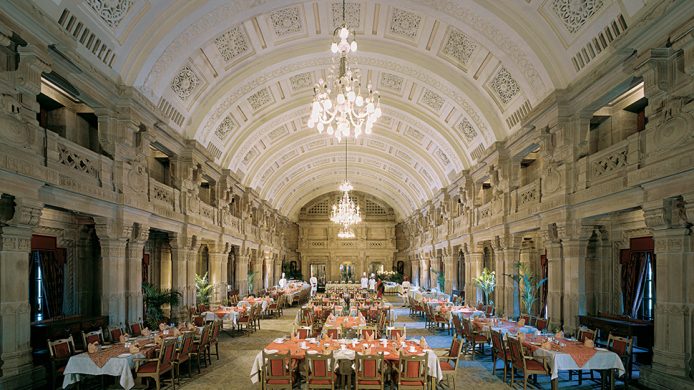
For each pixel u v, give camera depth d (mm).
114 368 7512
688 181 6719
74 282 11945
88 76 8852
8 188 6766
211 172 17047
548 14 9844
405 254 40844
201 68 12891
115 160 10172
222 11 10641
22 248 7270
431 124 18062
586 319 10141
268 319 19172
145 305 13062
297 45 13969
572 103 10297
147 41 10234
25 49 6906
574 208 10352
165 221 12922
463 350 11906
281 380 7469
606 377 8133
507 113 13641
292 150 25031
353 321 11898
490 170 15500
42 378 7691
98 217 9820
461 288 25141
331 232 41062
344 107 10117
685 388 6734
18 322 7176
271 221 30781
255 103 17203
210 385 8773
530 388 8492
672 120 7062
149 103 10969
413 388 7352
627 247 11812
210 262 18156
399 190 33469
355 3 12195
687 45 6617
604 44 8914
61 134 11156
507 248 14461
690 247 7047
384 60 14781
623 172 8586
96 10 8688
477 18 10797
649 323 9461
